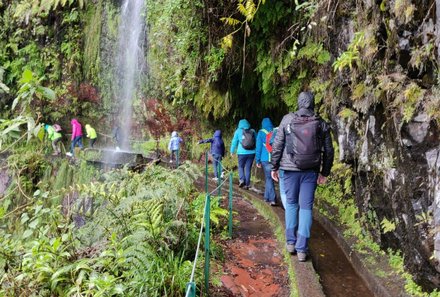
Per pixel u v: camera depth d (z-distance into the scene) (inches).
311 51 280.4
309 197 174.2
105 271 146.5
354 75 209.6
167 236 165.8
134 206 182.4
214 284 160.6
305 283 152.6
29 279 142.7
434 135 139.3
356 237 208.8
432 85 142.3
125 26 690.2
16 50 772.0
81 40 746.2
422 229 142.0
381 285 151.7
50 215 189.2
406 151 151.8
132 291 131.2
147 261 138.5
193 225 196.1
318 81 287.4
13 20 779.4
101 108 740.0
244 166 359.6
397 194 164.2
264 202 289.6
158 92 616.1
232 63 380.2
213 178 434.6
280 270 182.1
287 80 345.4
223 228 237.1
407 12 145.9
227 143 509.7
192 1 338.3
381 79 165.5
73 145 622.2
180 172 229.6
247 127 353.7
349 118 222.1
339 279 173.0
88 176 515.2
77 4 737.0
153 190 193.3
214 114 471.5
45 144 637.3
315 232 237.9
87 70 740.0
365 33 188.2
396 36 159.2
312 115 173.6
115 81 710.5
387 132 173.6
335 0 236.5
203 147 538.0
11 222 222.7
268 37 333.4
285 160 177.2
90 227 179.8
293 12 300.7
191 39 372.2
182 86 473.4
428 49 139.9
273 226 245.8
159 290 138.4
